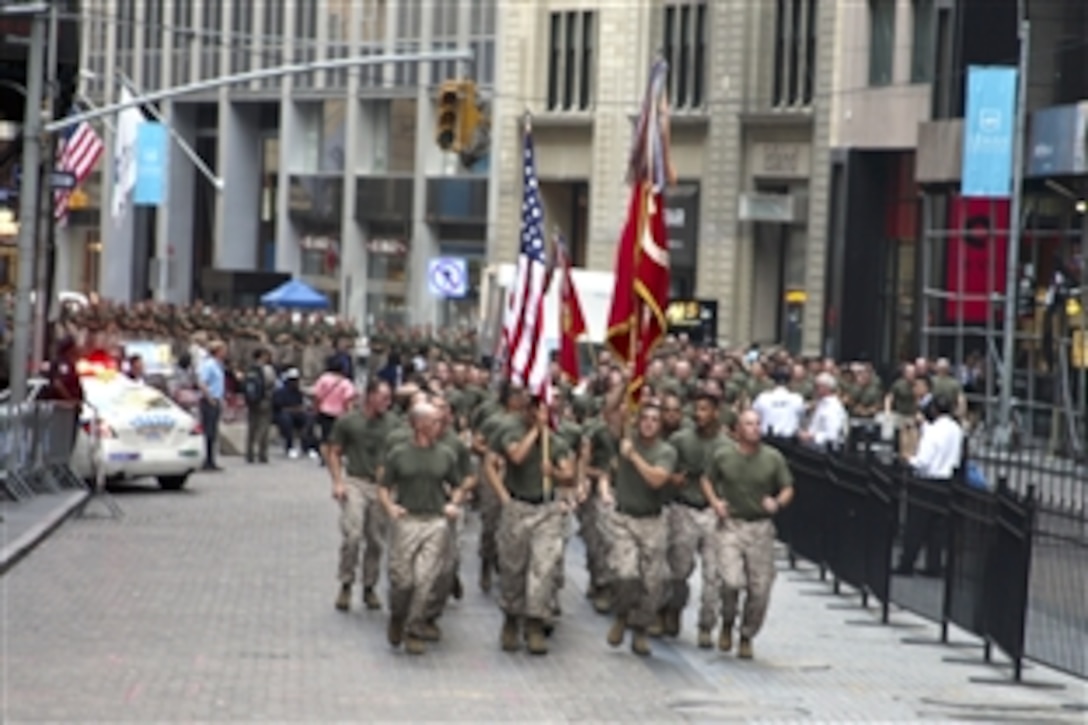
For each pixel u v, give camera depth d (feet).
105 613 104.53
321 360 305.12
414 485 94.68
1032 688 91.40
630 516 96.73
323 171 434.30
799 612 116.26
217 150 466.29
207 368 210.79
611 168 372.38
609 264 370.94
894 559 112.68
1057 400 266.16
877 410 204.64
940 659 99.71
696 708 82.58
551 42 384.88
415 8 411.34
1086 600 88.69
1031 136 267.18
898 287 321.32
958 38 299.38
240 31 454.40
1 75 210.38
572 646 99.35
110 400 180.24
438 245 409.90
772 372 222.89
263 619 104.53
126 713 77.15
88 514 158.71
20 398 176.96
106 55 495.82
